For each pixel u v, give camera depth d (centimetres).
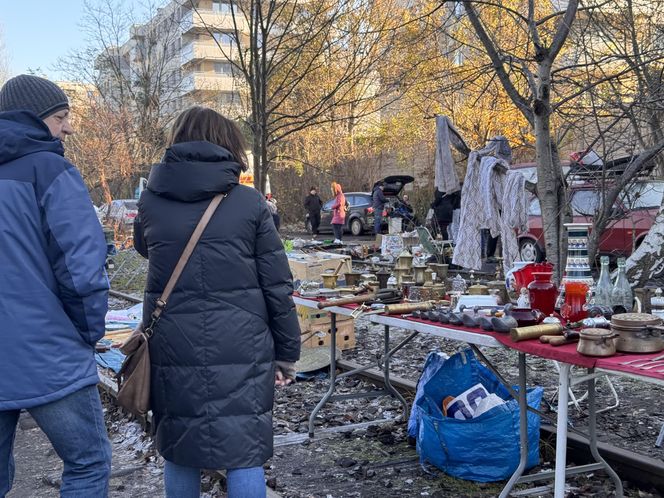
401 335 798
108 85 3089
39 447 485
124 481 411
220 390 250
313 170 3058
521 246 1330
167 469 272
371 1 912
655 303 354
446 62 976
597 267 1073
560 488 289
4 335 236
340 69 1137
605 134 652
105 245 253
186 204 259
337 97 1170
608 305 356
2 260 238
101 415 260
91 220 249
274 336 270
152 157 2672
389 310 381
